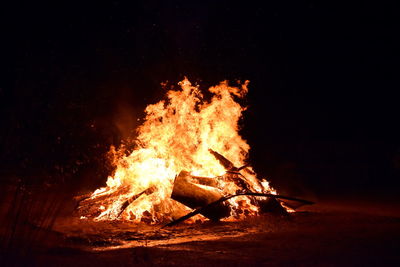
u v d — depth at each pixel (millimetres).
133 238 7008
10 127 14055
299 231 7480
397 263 5180
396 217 8969
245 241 6637
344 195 13539
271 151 24391
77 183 13797
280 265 5164
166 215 8773
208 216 8344
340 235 7039
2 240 6285
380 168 21641
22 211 9016
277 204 9273
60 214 9305
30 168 13648
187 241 6723
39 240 6535
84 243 6629
